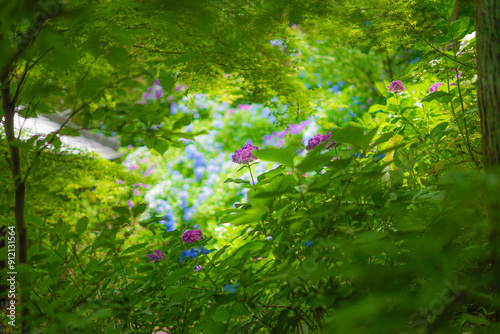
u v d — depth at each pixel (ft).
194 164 38.04
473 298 4.44
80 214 18.53
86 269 7.09
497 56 4.63
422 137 9.05
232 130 40.40
